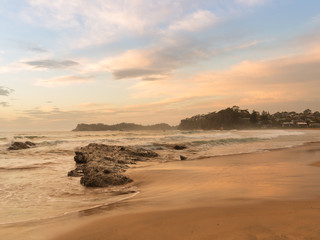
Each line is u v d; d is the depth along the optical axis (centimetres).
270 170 1026
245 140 3164
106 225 411
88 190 795
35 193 757
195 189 707
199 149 2180
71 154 1866
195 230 356
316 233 319
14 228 437
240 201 516
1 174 1087
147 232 364
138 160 1522
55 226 435
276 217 392
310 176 866
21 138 3688
